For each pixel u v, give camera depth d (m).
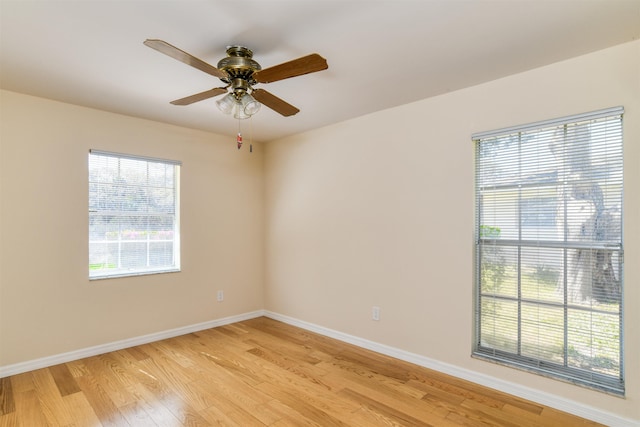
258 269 4.50
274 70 1.85
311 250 3.92
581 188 2.21
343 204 3.58
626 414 2.02
